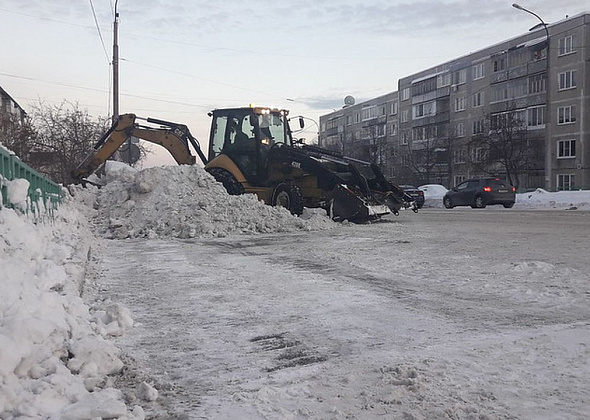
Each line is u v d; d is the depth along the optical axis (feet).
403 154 208.03
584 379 11.33
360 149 236.22
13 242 16.31
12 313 11.25
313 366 12.55
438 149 189.47
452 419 9.62
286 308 18.20
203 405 10.48
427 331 15.11
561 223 51.70
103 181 58.54
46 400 9.34
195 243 38.14
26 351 9.93
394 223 54.08
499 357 12.74
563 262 25.98
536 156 150.82
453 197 99.55
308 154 52.65
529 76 155.53
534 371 11.80
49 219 29.25
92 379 10.84
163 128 57.93
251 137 54.19
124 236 42.65
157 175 48.37
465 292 20.07
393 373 11.83
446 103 197.47
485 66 174.29
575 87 140.77
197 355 13.64
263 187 53.83
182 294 20.72
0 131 82.33
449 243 35.22
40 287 14.29
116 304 16.47
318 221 48.16
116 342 14.73
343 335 14.97
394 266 26.13
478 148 168.66
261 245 36.32
